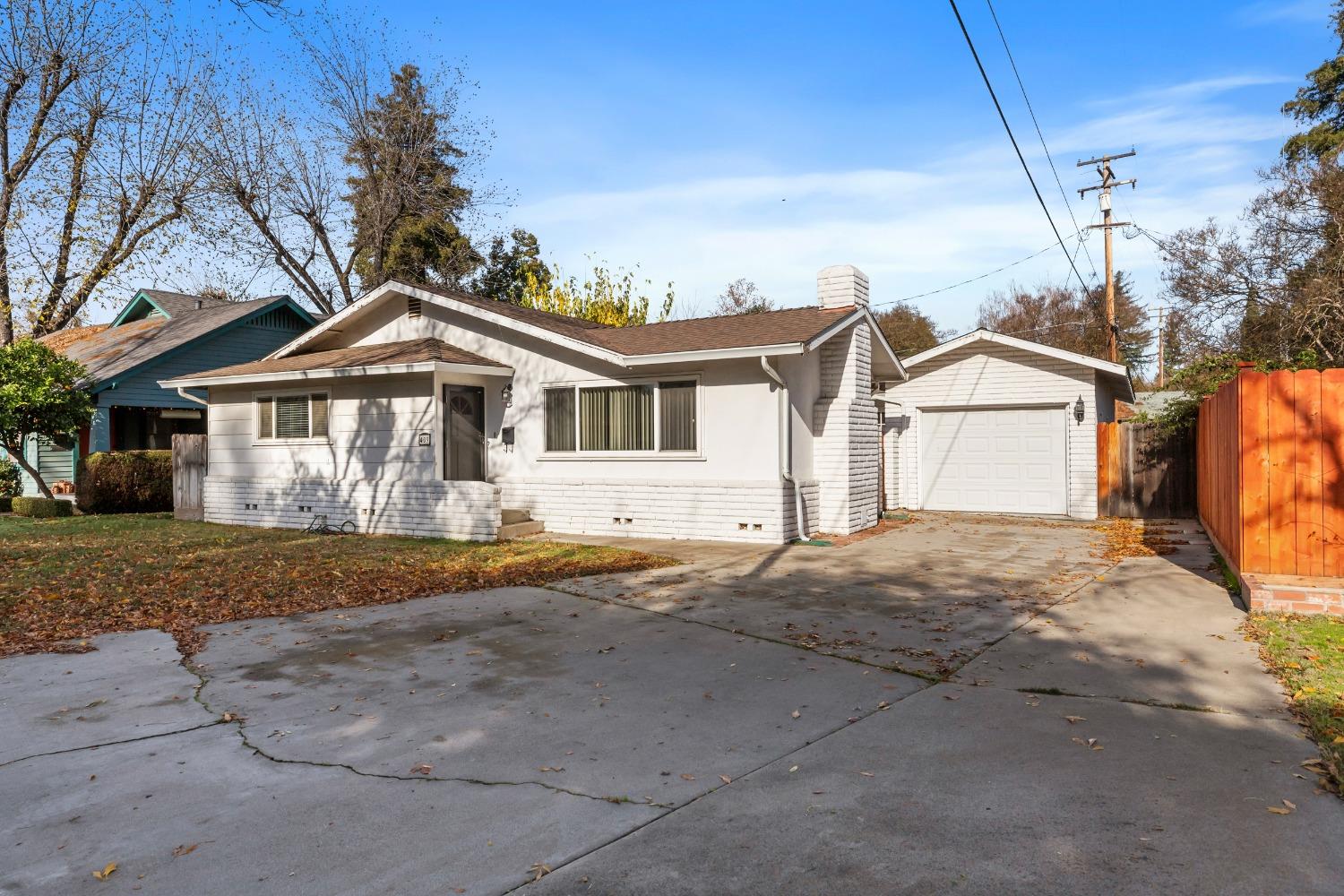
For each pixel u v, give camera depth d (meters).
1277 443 7.58
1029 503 17.38
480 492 13.14
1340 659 5.91
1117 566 10.34
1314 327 21.20
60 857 3.44
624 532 13.54
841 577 9.78
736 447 12.75
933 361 18.25
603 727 4.95
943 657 6.40
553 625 7.53
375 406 14.62
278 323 24.41
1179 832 3.52
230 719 5.12
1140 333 48.12
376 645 6.88
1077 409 16.81
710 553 11.59
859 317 14.10
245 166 27.27
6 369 17.20
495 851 3.46
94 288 23.86
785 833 3.59
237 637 7.17
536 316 15.32
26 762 4.46
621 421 13.61
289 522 15.55
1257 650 6.31
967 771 4.22
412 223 31.73
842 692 5.59
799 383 13.26
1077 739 4.63
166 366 21.33
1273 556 7.61
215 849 3.50
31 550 12.02
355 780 4.20
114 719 5.12
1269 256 23.95
